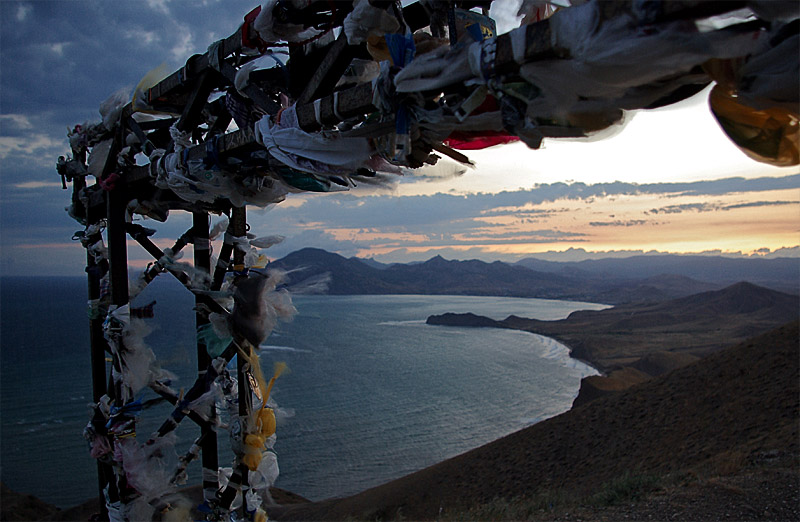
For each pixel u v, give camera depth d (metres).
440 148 2.33
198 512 4.12
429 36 2.27
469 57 1.78
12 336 159.75
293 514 29.72
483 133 2.19
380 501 29.30
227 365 3.89
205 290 3.90
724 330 151.75
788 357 27.55
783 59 1.33
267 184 3.34
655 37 1.38
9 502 31.78
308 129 2.57
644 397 32.09
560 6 1.86
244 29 2.90
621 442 27.12
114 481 4.55
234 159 3.08
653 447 24.70
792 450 14.05
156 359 4.34
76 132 4.68
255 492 4.05
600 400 34.72
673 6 1.35
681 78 1.58
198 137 3.93
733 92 1.55
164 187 3.63
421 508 27.23
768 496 9.70
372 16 2.02
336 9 2.41
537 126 1.76
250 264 4.01
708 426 24.17
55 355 126.94
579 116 1.73
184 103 3.95
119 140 4.21
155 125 4.15
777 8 1.29
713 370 31.45
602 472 24.05
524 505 16.11
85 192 4.82
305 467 58.41
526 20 2.09
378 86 2.10
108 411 4.44
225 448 48.19
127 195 4.27
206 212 4.42
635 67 1.45
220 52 3.17
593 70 1.52
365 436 69.88
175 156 3.34
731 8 1.35
